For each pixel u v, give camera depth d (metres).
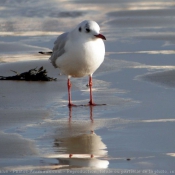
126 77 17.95
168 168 10.29
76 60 14.70
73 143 11.78
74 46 14.58
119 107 14.62
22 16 31.98
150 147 11.45
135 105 14.76
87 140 11.95
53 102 15.29
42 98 15.70
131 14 32.41
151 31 26.94
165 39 24.72
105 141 11.88
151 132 12.41
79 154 11.11
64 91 16.45
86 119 13.62
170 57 21.02
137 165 10.45
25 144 11.74
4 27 28.52
